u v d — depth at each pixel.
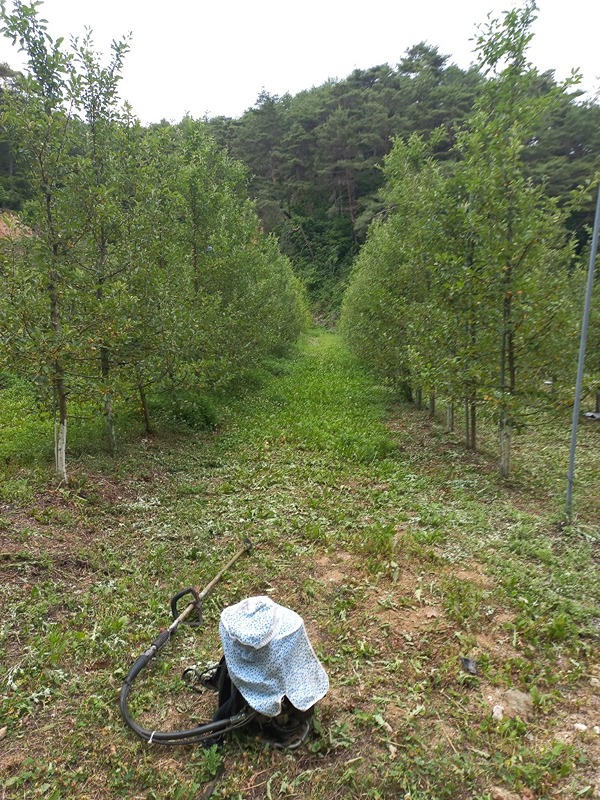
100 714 3.34
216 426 11.47
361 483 8.23
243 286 15.13
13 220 7.14
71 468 7.71
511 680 3.79
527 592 4.93
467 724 3.34
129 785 2.90
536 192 8.06
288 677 3.05
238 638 2.96
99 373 8.20
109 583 4.95
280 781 2.93
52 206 7.17
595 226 6.23
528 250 7.91
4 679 3.63
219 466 8.90
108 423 8.54
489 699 3.59
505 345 8.27
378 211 48.88
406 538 6.07
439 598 4.86
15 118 6.46
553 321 7.93
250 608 3.11
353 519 6.75
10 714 3.33
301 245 58.19
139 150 8.87
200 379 10.03
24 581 4.74
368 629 4.36
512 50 7.65
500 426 8.80
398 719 3.38
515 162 7.89
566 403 7.78
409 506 7.25
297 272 55.19
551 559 5.65
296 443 10.35
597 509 7.20
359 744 3.19
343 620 4.47
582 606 4.73
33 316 6.51
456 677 3.78
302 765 3.05
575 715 3.49
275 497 7.39
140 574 5.17
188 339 9.91
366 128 52.25
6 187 21.70
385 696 3.58
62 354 6.47
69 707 3.42
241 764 3.03
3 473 7.12
